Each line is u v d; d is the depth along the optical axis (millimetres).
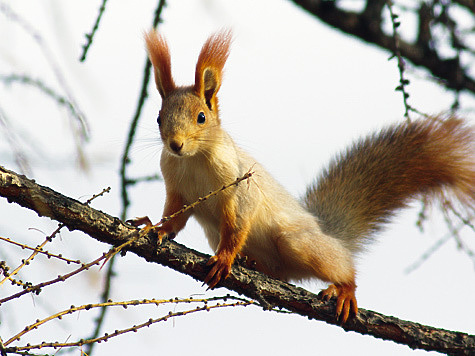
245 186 10180
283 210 11094
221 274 8930
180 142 9656
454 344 9211
